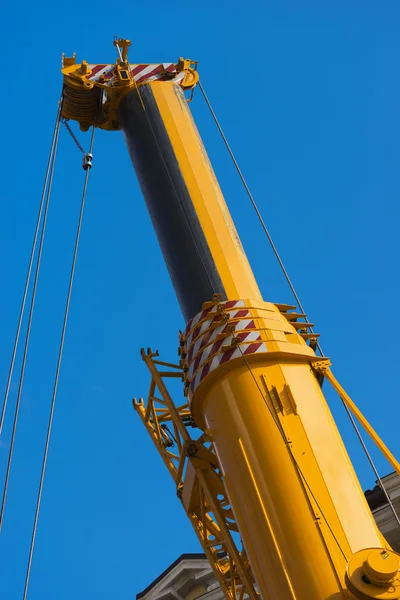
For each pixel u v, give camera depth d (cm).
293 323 2131
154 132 2403
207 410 2039
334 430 1962
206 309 2119
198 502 2422
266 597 1820
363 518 1844
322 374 2064
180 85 2581
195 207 2266
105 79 2559
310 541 1808
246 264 2230
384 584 1712
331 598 1747
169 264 2247
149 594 3503
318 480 1870
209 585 3381
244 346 2025
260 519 1859
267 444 1914
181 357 2127
